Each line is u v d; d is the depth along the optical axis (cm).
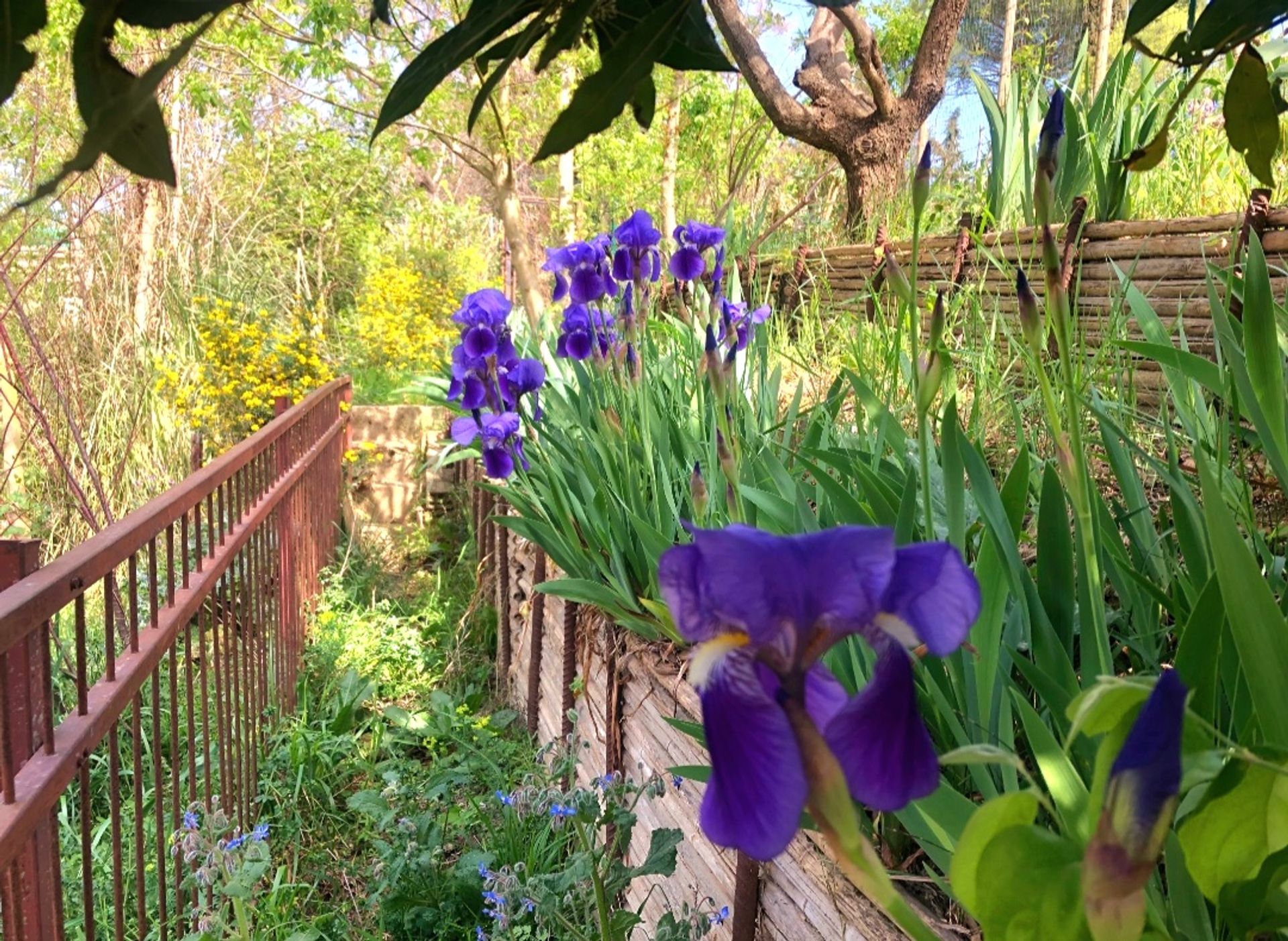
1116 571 192
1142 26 114
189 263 905
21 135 618
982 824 78
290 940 329
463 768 435
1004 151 546
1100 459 301
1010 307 432
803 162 1108
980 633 156
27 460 681
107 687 267
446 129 821
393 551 841
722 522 263
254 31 803
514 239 811
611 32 100
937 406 254
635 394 344
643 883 325
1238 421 201
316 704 571
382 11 98
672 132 1099
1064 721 149
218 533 441
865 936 174
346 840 432
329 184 1224
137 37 569
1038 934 79
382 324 1070
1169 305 354
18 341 662
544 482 400
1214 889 93
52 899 233
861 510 195
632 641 329
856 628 71
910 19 1120
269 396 850
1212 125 489
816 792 72
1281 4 104
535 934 321
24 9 71
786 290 633
